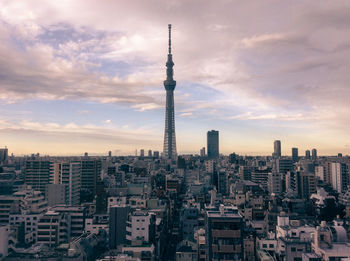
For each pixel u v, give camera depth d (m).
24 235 155.75
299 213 195.38
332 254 92.12
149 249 118.25
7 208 179.25
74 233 159.75
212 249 101.56
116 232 135.62
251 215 174.12
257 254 115.81
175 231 197.62
